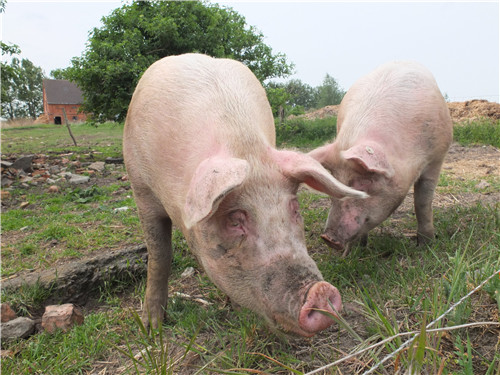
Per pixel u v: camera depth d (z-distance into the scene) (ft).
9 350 3.79
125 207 8.13
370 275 4.55
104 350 3.76
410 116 5.15
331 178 2.83
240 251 2.93
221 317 4.10
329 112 24.34
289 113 19.80
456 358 2.86
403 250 5.17
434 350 2.54
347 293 4.15
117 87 13.62
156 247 4.02
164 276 4.10
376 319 3.42
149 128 3.68
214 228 3.00
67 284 4.77
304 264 2.83
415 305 3.54
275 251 2.85
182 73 3.79
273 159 3.11
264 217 2.89
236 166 2.52
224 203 2.93
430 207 5.37
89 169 12.48
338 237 4.84
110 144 20.97
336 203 4.94
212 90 3.58
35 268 5.52
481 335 3.10
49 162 13.74
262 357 3.27
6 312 4.22
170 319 4.14
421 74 5.54
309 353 3.30
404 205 7.36
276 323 2.88
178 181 3.40
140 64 13.37
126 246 6.07
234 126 3.24
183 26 14.30
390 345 2.99
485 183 8.21
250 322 3.71
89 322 4.18
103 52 13.57
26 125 47.52
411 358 2.38
